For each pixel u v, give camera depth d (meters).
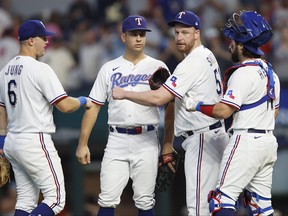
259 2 62.00
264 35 29.41
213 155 30.61
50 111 30.95
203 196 30.47
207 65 30.47
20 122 30.48
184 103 29.72
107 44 59.03
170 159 32.84
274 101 29.75
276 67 54.25
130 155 32.62
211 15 60.22
